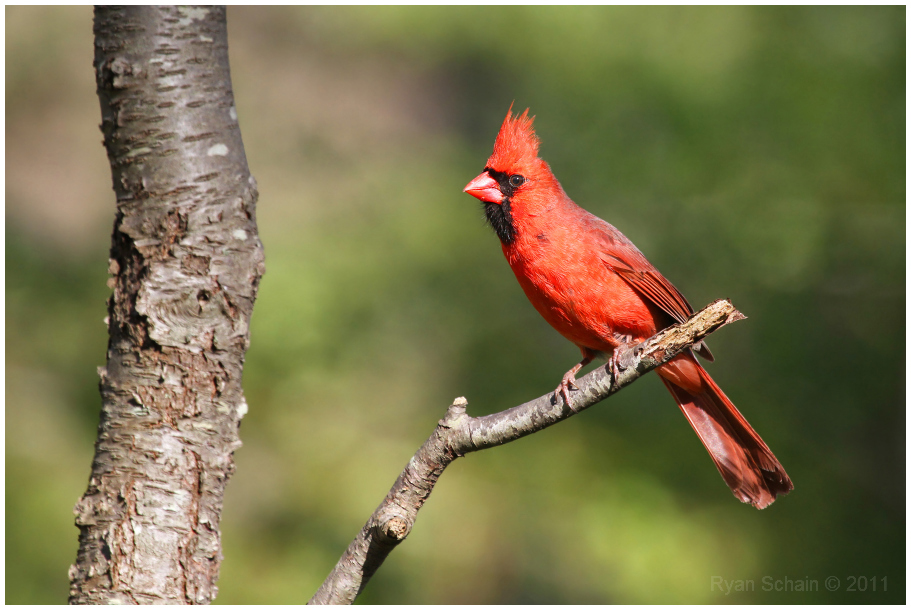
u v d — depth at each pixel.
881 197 10.74
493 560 10.44
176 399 4.15
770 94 10.91
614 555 9.91
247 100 13.82
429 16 12.27
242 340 4.29
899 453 10.51
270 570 10.16
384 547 4.22
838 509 10.40
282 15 14.48
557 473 10.70
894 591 9.92
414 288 11.30
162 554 4.07
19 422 10.41
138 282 4.17
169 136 4.17
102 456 4.15
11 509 9.70
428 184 12.13
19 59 14.05
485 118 13.49
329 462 10.86
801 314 10.76
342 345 11.05
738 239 10.89
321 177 12.58
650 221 11.05
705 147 10.91
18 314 10.98
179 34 4.21
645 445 10.65
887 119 10.61
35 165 14.11
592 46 11.63
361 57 14.44
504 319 11.39
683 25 11.41
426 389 11.30
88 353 10.92
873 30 10.74
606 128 11.20
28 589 9.16
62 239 12.48
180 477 4.13
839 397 10.64
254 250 4.33
